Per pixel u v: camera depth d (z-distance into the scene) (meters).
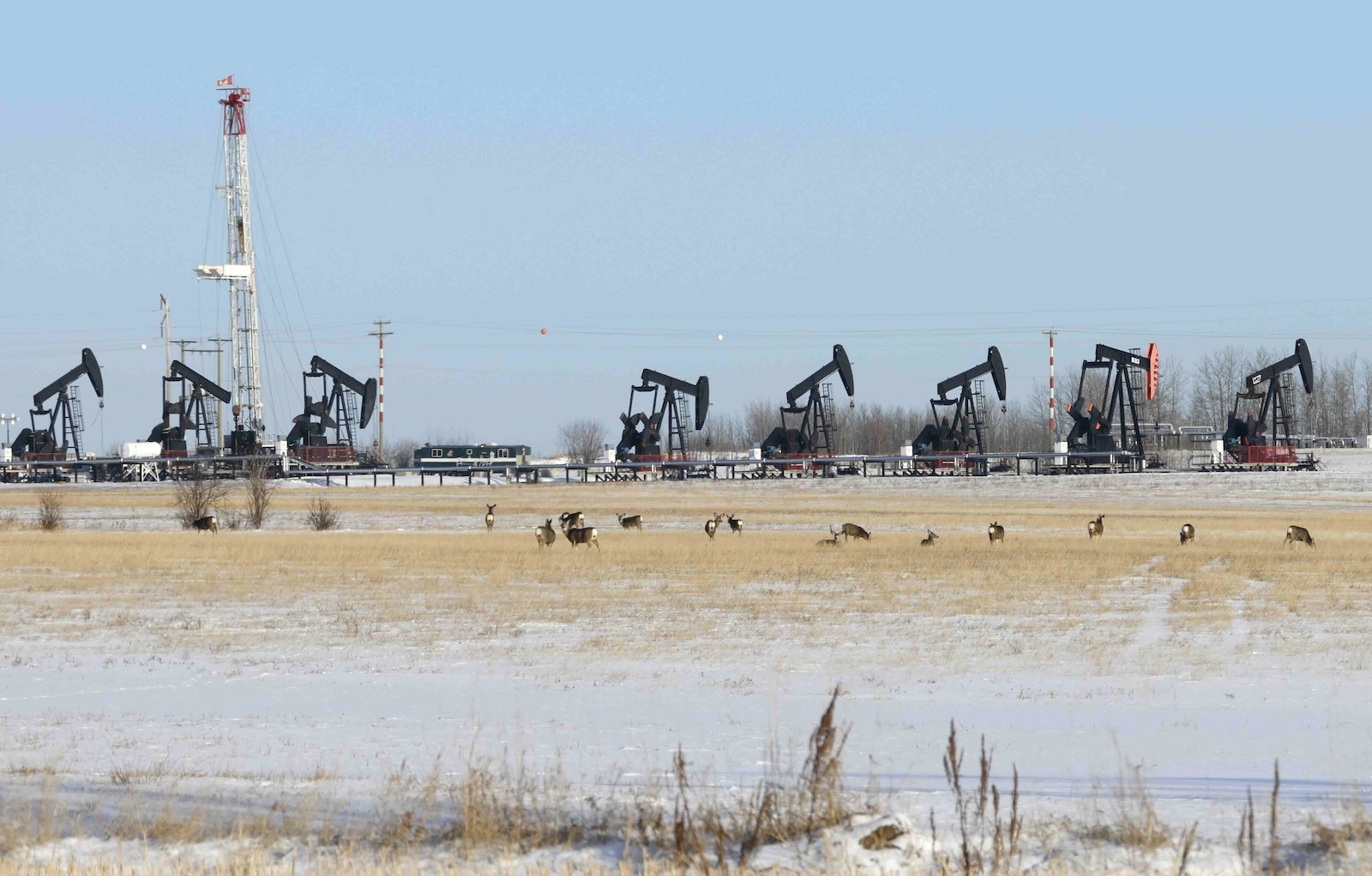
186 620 109.31
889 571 154.38
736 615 110.69
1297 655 85.12
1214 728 59.72
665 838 38.44
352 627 103.19
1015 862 35.97
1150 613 112.62
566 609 115.56
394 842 39.66
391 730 60.28
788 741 56.16
